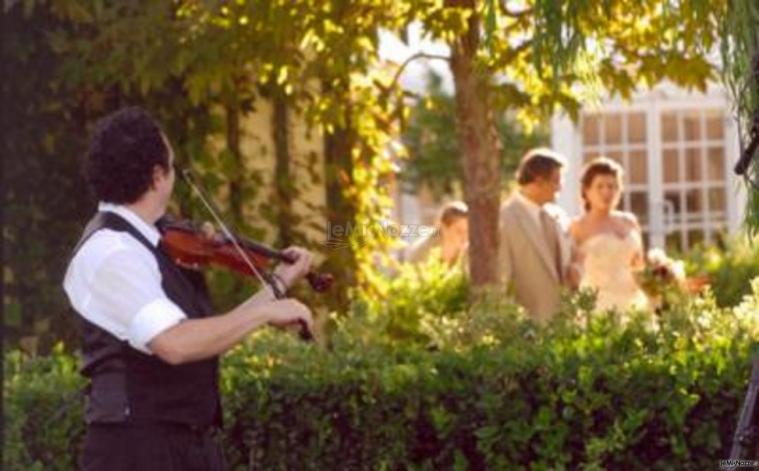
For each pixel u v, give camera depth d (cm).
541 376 742
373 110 1123
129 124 614
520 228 1105
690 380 732
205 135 1159
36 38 1119
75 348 1139
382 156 1209
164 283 607
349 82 1061
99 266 597
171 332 588
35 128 1133
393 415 759
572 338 797
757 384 633
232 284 1131
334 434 768
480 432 742
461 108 992
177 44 1028
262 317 599
